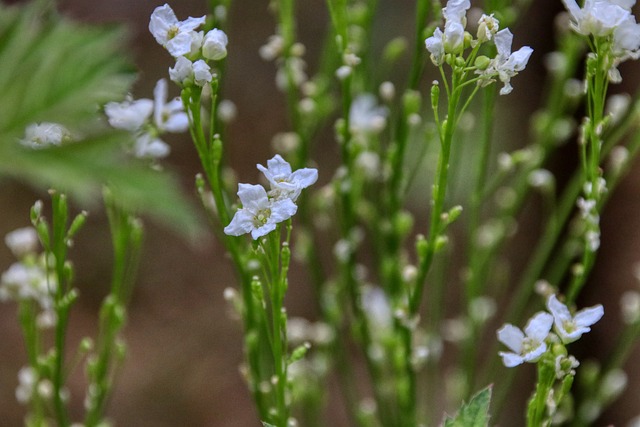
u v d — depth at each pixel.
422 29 0.36
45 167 0.27
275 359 0.32
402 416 0.37
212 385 0.63
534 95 0.69
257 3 0.82
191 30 0.31
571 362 0.31
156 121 0.33
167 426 0.61
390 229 0.38
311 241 0.40
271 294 0.32
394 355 0.38
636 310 0.39
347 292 0.40
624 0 0.32
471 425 0.31
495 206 0.64
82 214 0.34
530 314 0.46
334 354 0.42
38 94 0.28
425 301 0.65
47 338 0.62
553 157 0.58
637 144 0.36
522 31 0.69
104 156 0.27
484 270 0.40
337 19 0.36
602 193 0.33
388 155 0.38
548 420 0.31
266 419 0.35
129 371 0.63
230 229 0.30
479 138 0.62
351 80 0.36
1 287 0.36
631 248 0.57
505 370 0.43
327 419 0.60
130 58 0.29
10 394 0.60
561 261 0.42
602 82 0.32
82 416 0.59
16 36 0.28
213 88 0.32
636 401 0.55
